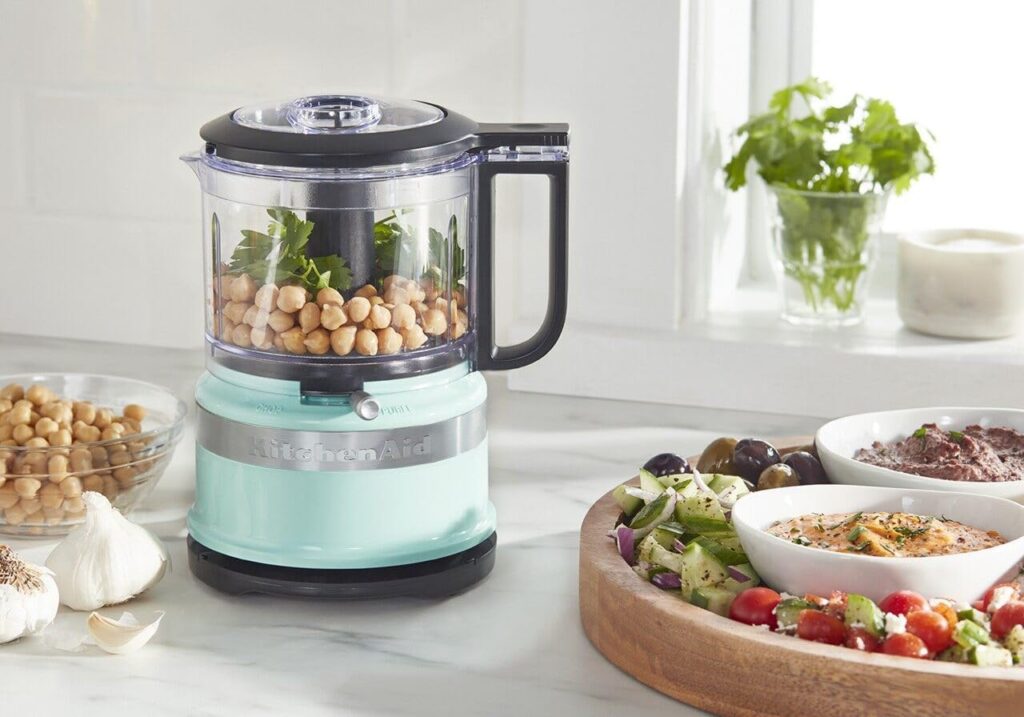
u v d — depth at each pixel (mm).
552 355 1505
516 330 1523
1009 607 874
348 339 981
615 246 1488
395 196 979
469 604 1047
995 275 1451
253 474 1002
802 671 841
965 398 1411
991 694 804
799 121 1537
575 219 1492
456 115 1029
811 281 1503
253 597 1055
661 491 1057
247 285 997
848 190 1518
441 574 1026
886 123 1523
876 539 925
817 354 1439
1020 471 1078
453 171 1004
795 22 1690
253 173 971
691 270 1515
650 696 915
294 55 1551
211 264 1041
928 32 1680
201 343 1663
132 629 958
